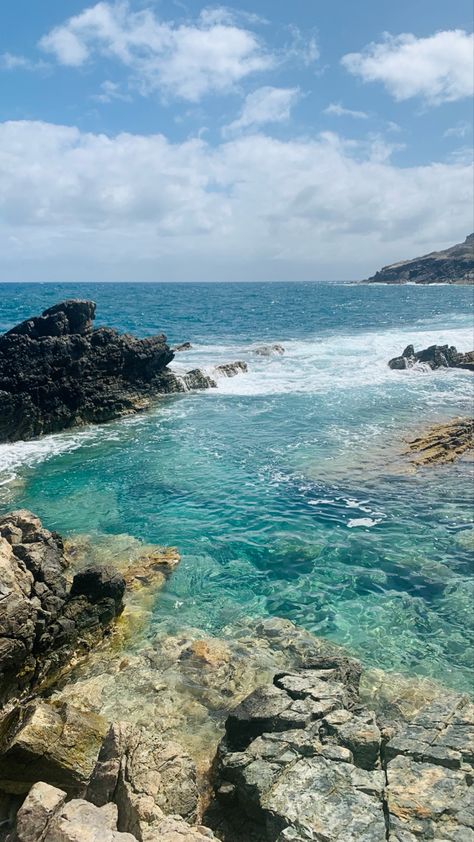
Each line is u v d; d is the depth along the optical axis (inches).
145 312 3705.7
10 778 341.1
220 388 1477.6
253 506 741.3
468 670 444.5
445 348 1702.8
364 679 433.1
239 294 6929.1
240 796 313.0
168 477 853.8
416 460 876.6
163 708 406.0
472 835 269.1
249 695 380.5
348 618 515.5
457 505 725.3
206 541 656.4
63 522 713.6
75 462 943.7
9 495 802.8
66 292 7416.3
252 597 552.4
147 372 1403.8
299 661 455.2
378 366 1686.8
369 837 270.2
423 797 291.7
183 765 327.6
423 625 502.0
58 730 360.2
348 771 309.9
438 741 330.3
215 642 482.3
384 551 621.6
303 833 274.5
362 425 1080.2
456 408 1188.5
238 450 964.6
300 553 623.5
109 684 431.5
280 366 1720.0
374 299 5137.8
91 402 1224.2
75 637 483.2
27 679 437.7
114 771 318.7
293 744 330.0
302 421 1127.6
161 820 275.6
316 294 6624.0
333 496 763.4
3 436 1091.3
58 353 1234.0
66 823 259.6
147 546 644.7
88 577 518.9
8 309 3695.9
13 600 425.7
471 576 572.4
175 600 552.1
